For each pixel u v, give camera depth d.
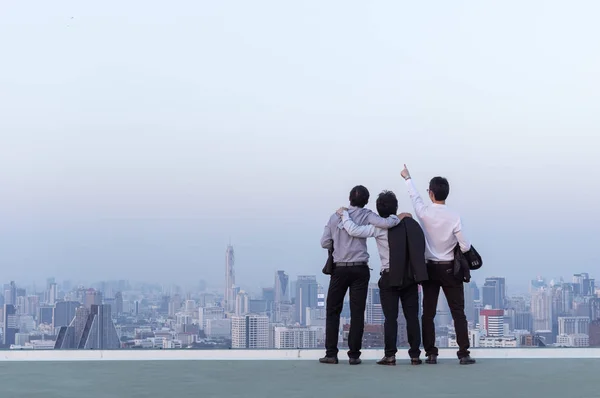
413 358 6.13
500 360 6.44
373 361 6.38
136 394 4.68
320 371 5.73
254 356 6.55
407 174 6.28
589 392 4.75
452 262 6.05
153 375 5.55
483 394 4.66
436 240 6.07
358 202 6.20
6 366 6.07
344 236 6.13
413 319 6.15
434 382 5.15
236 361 6.39
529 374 5.55
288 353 6.55
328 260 6.26
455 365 6.12
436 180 6.14
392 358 6.10
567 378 5.37
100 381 5.25
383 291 6.15
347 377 5.41
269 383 5.13
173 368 5.93
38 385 5.06
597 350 6.74
